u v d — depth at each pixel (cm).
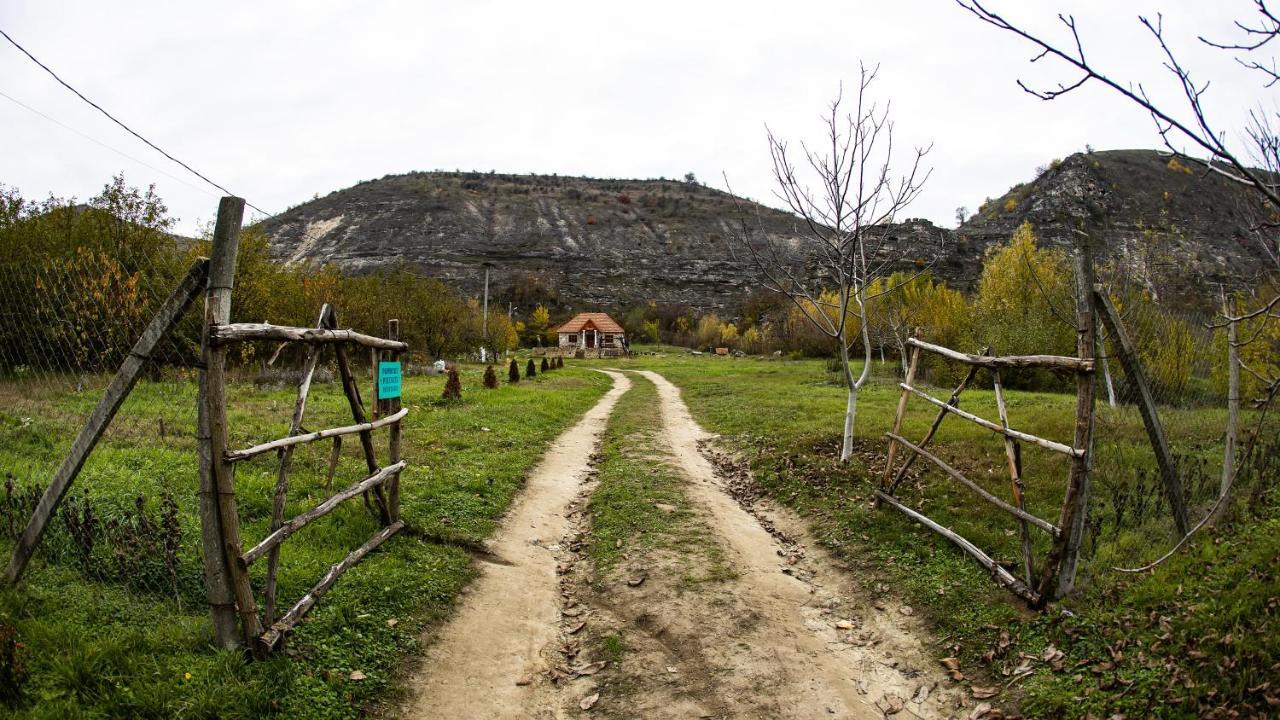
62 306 759
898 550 676
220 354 409
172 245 1814
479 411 1477
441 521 712
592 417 1703
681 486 932
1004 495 791
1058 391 2130
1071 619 499
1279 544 539
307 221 11650
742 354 6144
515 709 442
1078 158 6838
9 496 526
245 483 716
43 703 350
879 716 446
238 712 374
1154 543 617
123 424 887
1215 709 370
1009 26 245
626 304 8994
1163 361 1282
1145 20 238
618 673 480
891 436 812
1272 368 1125
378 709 416
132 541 496
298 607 462
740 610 564
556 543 734
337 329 566
